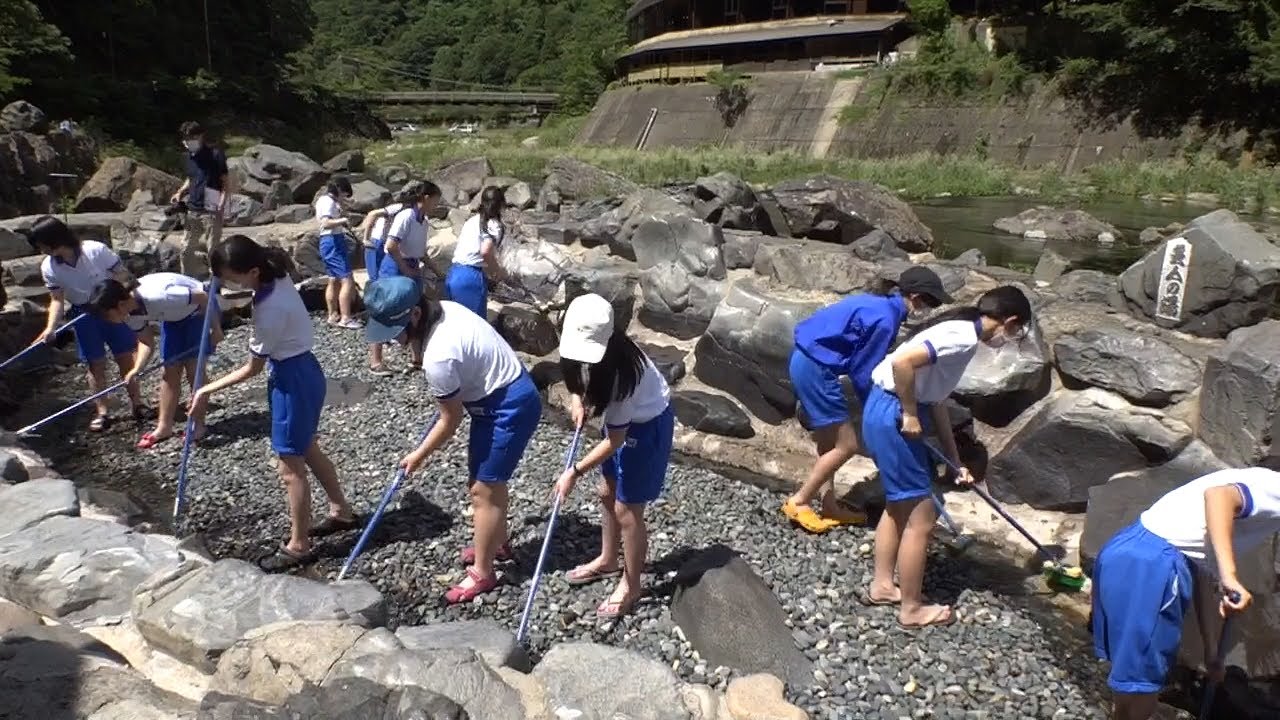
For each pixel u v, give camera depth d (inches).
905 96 1213.1
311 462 201.3
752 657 158.1
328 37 4104.3
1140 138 977.5
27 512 171.3
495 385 168.6
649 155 1210.0
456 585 187.3
